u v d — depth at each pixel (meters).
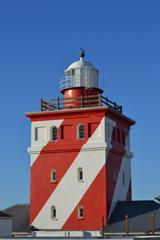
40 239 39.50
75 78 58.06
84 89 57.59
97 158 53.78
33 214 55.06
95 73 58.78
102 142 53.69
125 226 50.88
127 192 58.44
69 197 54.16
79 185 54.00
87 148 54.09
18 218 56.56
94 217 52.78
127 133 60.53
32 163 56.03
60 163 55.03
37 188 55.44
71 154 54.78
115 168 55.88
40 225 54.59
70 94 57.88
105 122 54.28
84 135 54.66
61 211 54.19
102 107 54.00
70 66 59.03
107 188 53.38
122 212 53.31
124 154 58.59
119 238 38.31
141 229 50.31
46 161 55.59
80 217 53.38
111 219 52.69
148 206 53.28
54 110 56.19
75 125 55.12
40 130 56.47
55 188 54.78
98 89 58.41
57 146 55.34
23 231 54.56
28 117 56.81
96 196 53.16
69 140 55.06
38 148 55.94
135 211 52.97
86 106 56.19
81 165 54.25
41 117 56.47
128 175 59.16
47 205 54.78
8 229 50.72
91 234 52.41
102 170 53.41
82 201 53.62
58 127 55.69
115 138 56.66
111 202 53.91
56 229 53.88
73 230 53.28
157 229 50.25
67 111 55.34
